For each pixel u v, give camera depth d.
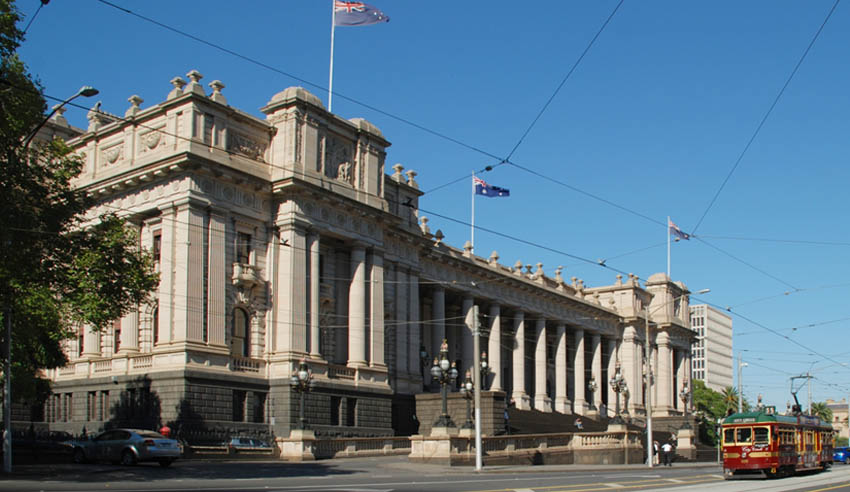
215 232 55.78
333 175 63.69
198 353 53.50
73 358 61.53
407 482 33.94
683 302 127.56
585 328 107.81
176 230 54.78
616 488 31.88
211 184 56.12
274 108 61.16
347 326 65.19
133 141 58.59
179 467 40.69
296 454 51.38
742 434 46.56
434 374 51.72
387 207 68.25
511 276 91.50
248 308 58.16
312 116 61.66
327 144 63.31
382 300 66.69
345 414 61.38
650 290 122.88
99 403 57.62
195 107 55.59
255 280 57.88
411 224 74.88
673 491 30.69
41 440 54.50
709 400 170.88
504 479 37.88
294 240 59.28
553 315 100.75
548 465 57.31
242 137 59.03
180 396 52.19
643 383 117.19
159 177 56.09
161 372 53.31
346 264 65.94
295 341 58.34
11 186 38.44
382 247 67.38
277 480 33.19
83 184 60.72
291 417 56.59
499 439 54.31
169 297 54.31
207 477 34.88
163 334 54.38
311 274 60.41
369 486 30.25
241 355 57.81
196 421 52.31
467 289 84.88
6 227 36.41
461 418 65.06
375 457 55.44
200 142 55.38
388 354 69.44
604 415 107.94
